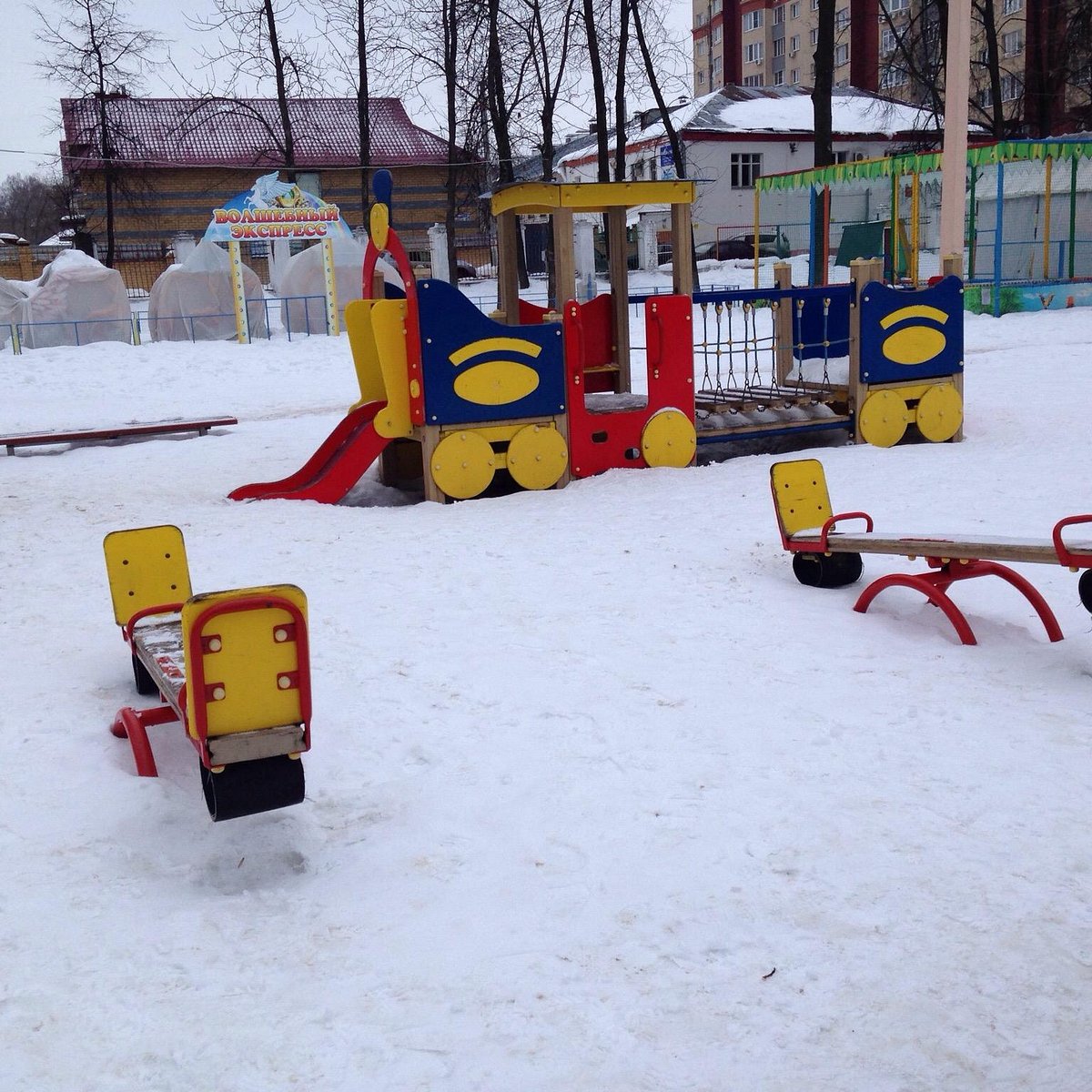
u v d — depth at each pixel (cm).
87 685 490
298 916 310
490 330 916
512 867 335
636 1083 243
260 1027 261
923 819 358
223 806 333
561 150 5838
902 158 2553
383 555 722
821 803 370
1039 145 2442
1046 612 528
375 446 930
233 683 326
